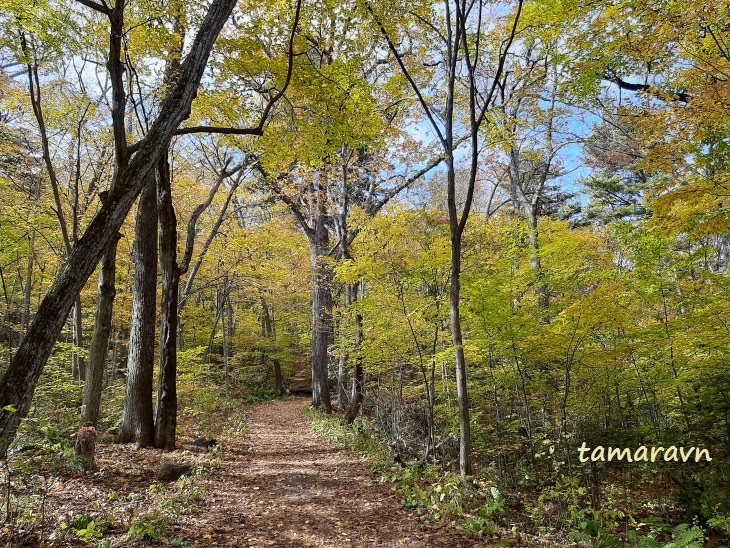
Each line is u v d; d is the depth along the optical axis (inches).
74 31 268.4
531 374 365.1
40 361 156.9
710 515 219.3
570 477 259.0
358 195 667.4
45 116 406.6
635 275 325.4
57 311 161.9
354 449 411.2
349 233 596.1
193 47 204.1
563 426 303.6
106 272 283.3
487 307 308.2
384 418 454.6
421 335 399.2
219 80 324.2
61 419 317.1
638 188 842.2
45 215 515.5
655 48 284.8
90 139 450.6
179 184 512.4
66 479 231.0
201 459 330.0
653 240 314.7
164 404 351.6
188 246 388.5
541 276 384.8
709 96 232.2
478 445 317.7
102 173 498.0
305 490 279.4
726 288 291.3
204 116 359.3
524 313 312.7
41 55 300.7
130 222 538.6
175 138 463.2
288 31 312.3
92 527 155.4
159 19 285.0
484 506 234.4
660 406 338.3
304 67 315.6
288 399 1016.2
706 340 289.0
